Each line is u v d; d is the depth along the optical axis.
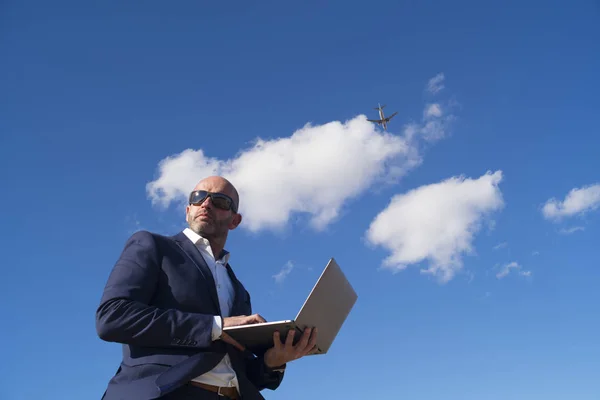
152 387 3.48
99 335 3.61
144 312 3.62
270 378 4.26
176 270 4.08
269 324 3.77
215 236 4.72
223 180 5.01
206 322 3.76
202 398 3.74
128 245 4.12
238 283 4.77
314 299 3.82
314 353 4.22
